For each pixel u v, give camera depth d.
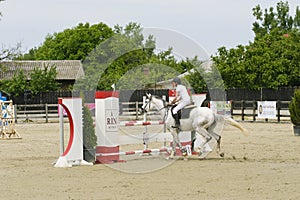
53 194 9.64
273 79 43.72
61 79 55.75
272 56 44.22
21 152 17.23
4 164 14.15
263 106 31.97
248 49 44.66
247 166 13.27
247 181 10.88
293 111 22.56
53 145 19.53
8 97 45.59
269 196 9.13
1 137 23.09
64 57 67.94
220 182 10.78
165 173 12.23
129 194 9.52
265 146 18.30
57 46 69.12
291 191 9.62
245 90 43.25
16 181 11.26
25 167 13.52
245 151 16.81
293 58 44.69
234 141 20.22
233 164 13.70
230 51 44.69
